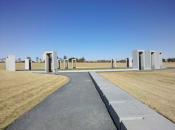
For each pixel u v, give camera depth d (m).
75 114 9.88
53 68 43.53
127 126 6.58
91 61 138.50
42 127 8.08
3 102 12.82
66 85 21.28
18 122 8.75
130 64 68.62
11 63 45.19
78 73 39.88
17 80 25.03
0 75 30.64
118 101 10.53
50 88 19.11
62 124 8.39
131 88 18.34
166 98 13.41
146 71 45.56
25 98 14.12
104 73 39.88
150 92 15.99
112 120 8.87
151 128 6.41
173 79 27.47
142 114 7.95
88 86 20.34
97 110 10.64
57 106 11.62
